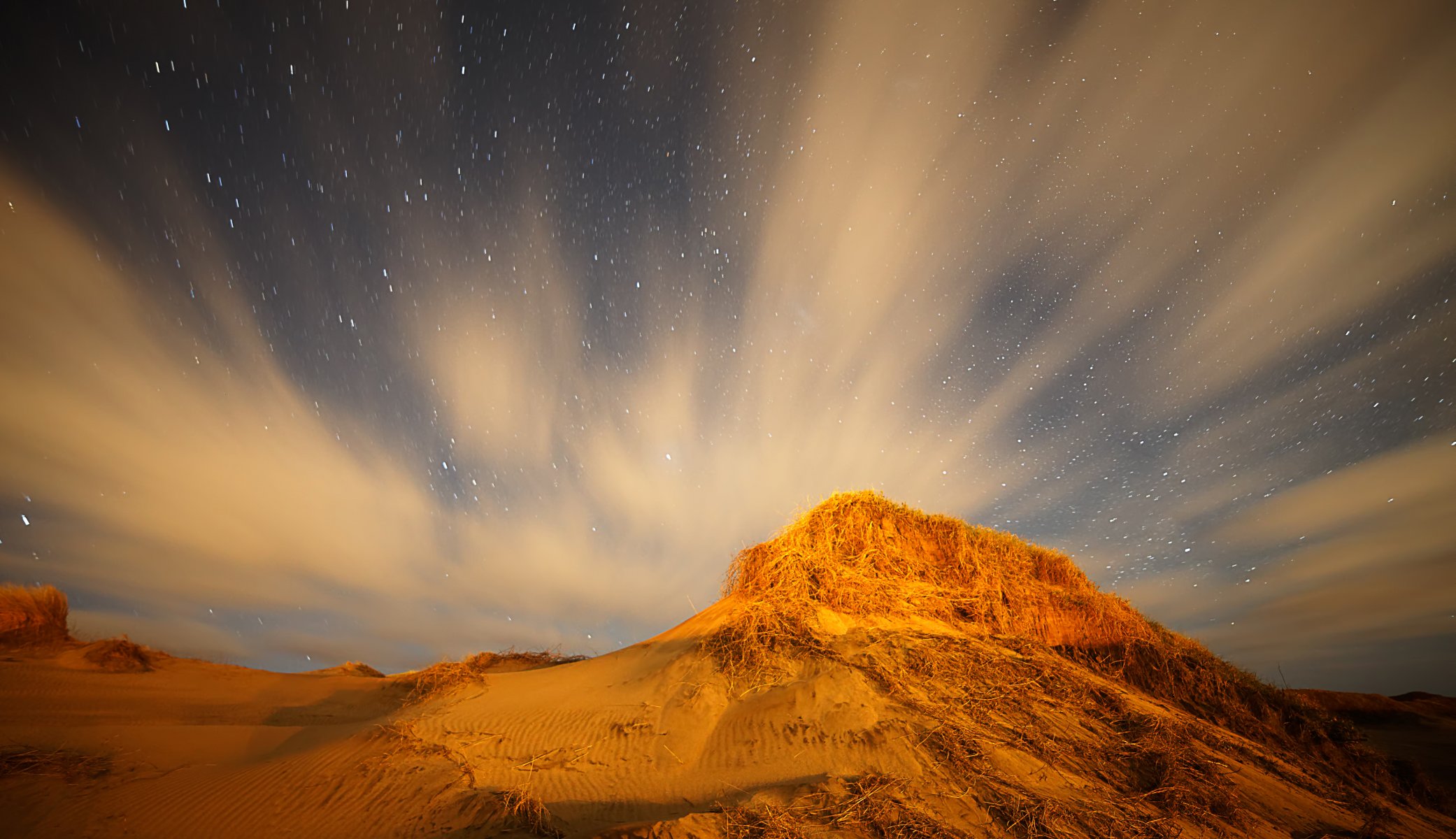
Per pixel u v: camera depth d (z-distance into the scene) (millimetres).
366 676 20969
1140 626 14305
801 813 7082
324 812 7738
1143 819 7965
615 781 8773
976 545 14734
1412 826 10297
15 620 17641
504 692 12719
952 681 10383
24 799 7742
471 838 6945
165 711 13922
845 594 12711
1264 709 13250
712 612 13492
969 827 7426
